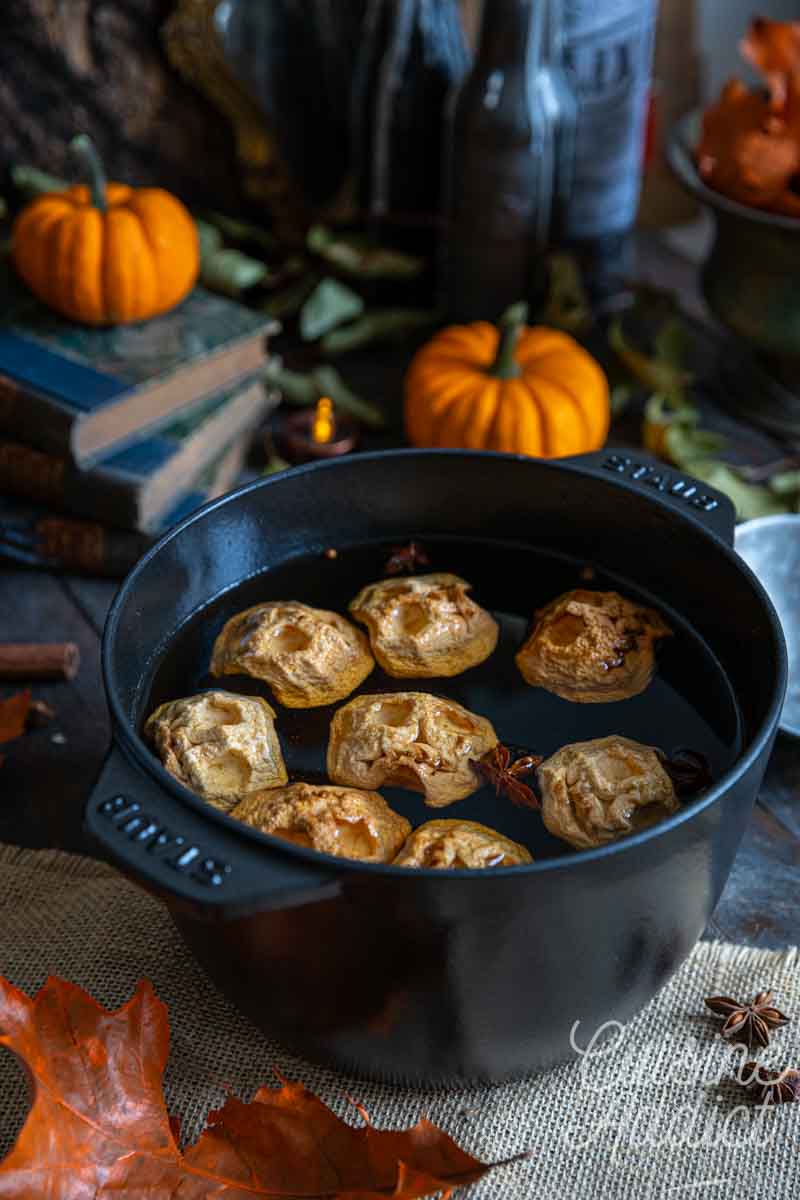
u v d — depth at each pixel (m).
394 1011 0.70
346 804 0.72
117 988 0.81
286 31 1.18
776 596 0.99
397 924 0.66
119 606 0.74
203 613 0.81
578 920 0.67
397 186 1.23
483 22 1.11
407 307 1.28
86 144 1.05
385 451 0.83
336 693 0.79
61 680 0.98
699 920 0.73
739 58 1.42
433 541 0.86
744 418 1.18
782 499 1.09
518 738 0.77
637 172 1.24
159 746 0.75
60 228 1.07
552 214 1.19
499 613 0.83
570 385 1.07
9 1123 0.76
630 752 0.74
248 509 0.81
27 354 1.06
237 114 1.22
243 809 0.73
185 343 1.08
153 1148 0.72
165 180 1.26
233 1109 0.73
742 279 1.11
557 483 0.82
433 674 0.80
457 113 1.14
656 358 1.17
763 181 1.06
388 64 1.17
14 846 0.88
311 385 1.16
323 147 1.24
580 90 1.17
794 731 0.88
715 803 0.67
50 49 1.19
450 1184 0.69
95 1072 0.72
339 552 0.85
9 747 0.94
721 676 0.79
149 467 1.02
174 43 1.19
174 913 0.71
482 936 0.66
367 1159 0.71
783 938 0.85
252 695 0.79
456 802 0.74
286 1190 0.71
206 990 0.81
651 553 0.82
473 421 1.06
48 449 1.03
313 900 0.65
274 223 1.28
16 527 1.05
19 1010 0.72
